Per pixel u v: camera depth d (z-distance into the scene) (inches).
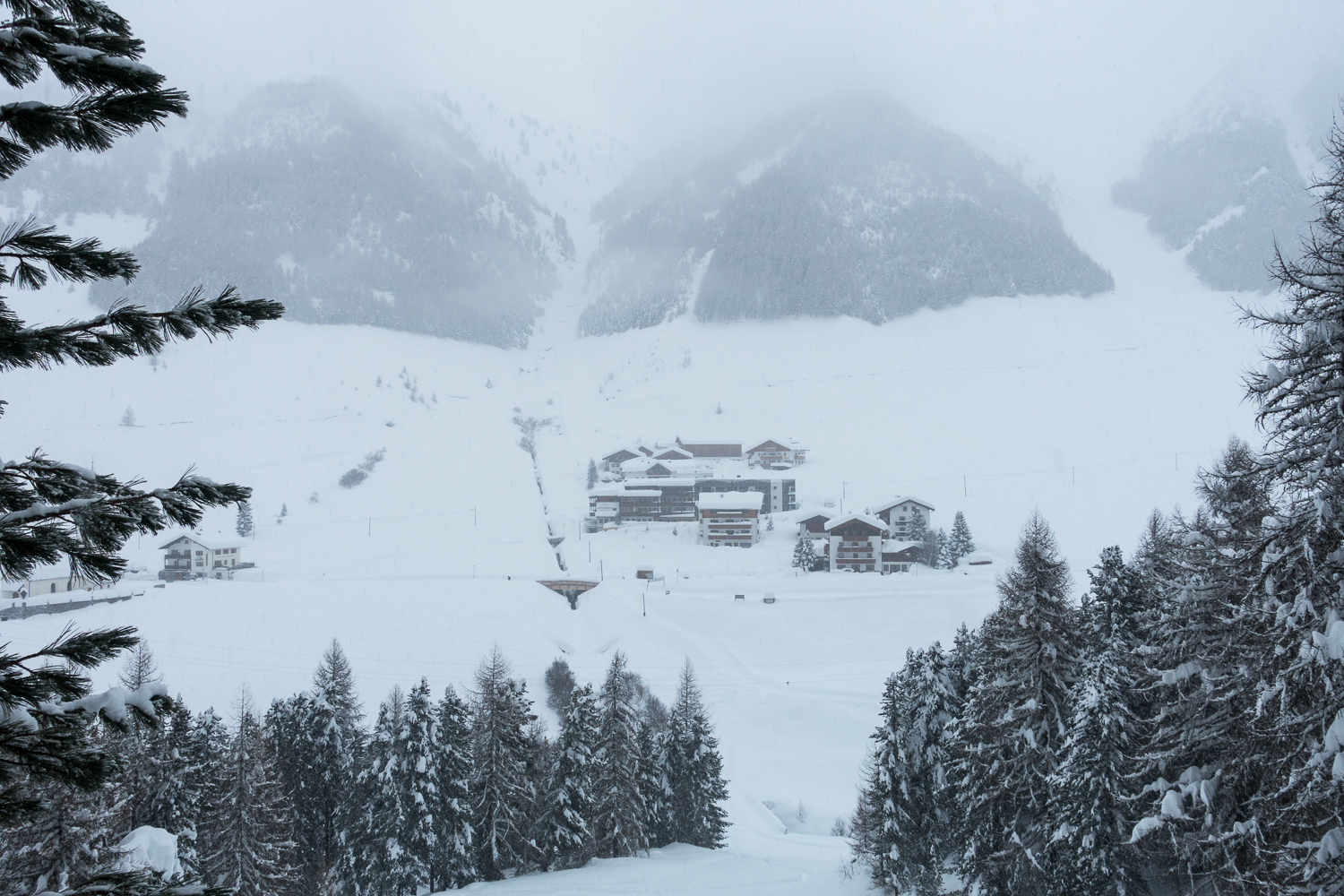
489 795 1611.7
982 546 4589.1
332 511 5575.8
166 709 261.3
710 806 1882.4
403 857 1491.1
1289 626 565.6
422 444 6953.7
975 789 1082.1
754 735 2748.5
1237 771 743.7
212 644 3120.1
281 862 1466.5
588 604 3895.2
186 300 262.8
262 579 4175.7
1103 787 903.7
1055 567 1050.7
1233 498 882.1
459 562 4571.9
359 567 4453.7
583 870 1553.9
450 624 3535.9
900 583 3902.6
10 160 240.7
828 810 2229.3
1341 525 550.6
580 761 1680.6
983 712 1082.1
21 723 228.2
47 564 242.1
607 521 5408.5
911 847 1239.5
